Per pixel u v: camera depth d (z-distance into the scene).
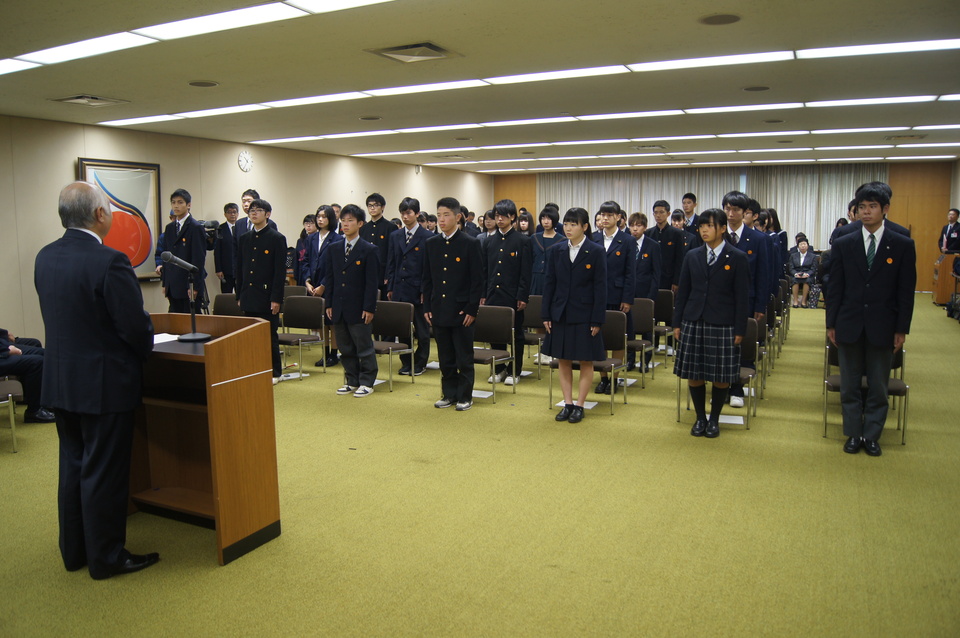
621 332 5.29
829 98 7.42
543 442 4.50
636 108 8.08
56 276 2.64
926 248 14.96
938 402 5.57
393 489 3.68
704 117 8.77
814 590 2.63
